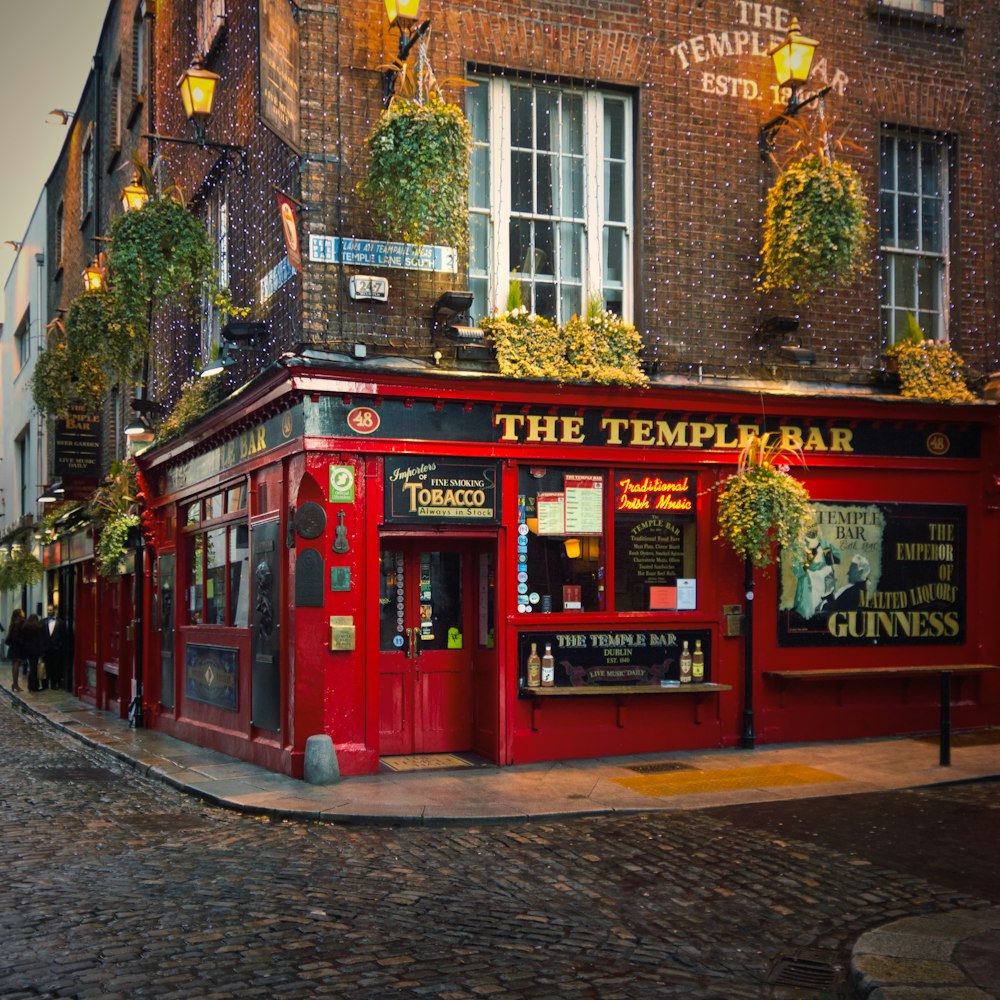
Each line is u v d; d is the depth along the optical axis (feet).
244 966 18.13
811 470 42.73
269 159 41.37
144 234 40.01
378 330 37.81
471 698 40.70
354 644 36.40
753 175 43.19
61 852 26.84
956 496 44.93
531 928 20.48
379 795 32.86
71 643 84.79
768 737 41.37
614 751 39.32
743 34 43.27
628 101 42.16
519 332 38.58
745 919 21.27
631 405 39.55
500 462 38.50
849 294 44.39
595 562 39.73
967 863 25.04
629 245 41.91
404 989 17.20
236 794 33.76
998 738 42.09
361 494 36.86
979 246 46.80
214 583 48.08
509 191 40.50
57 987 17.16
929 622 44.19
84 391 60.85
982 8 47.26
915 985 16.87
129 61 69.00
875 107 45.03
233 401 41.37
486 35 39.60
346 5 37.91
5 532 130.93
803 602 42.34
